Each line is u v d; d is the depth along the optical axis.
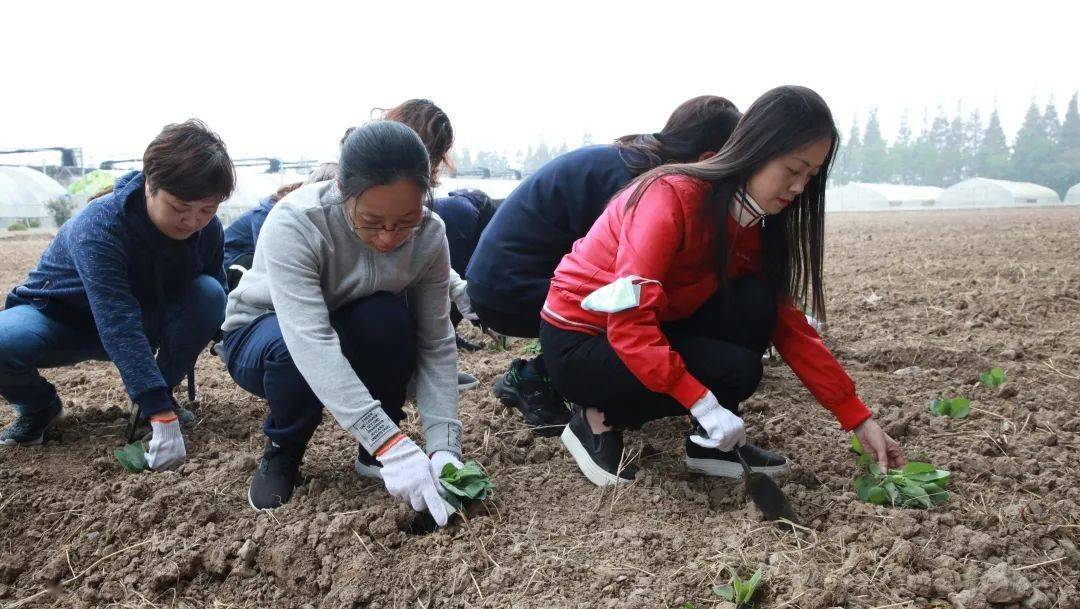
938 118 109.69
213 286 3.14
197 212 2.63
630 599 1.95
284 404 2.39
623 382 2.37
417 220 2.14
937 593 1.96
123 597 2.14
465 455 2.82
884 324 4.50
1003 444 2.76
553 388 3.10
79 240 2.68
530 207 2.93
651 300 2.16
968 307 4.80
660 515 2.32
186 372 3.28
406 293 2.64
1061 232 10.24
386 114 3.30
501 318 3.07
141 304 2.95
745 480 2.37
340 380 2.21
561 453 2.85
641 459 2.72
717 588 1.96
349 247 2.36
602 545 2.18
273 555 2.17
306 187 2.36
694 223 2.25
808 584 1.96
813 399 3.34
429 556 2.16
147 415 2.67
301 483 2.58
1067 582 2.00
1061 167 83.56
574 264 2.44
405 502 2.32
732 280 2.53
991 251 7.75
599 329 2.41
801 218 2.37
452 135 3.33
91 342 3.01
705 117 2.62
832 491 2.46
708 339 2.45
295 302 2.24
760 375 2.42
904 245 9.61
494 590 2.04
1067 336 4.02
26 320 2.79
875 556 2.07
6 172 30.64
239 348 2.52
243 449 2.92
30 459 2.83
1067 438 2.79
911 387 3.41
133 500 2.47
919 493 2.32
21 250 13.85
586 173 2.84
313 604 2.08
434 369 2.58
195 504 2.41
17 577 2.28
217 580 2.21
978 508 2.31
